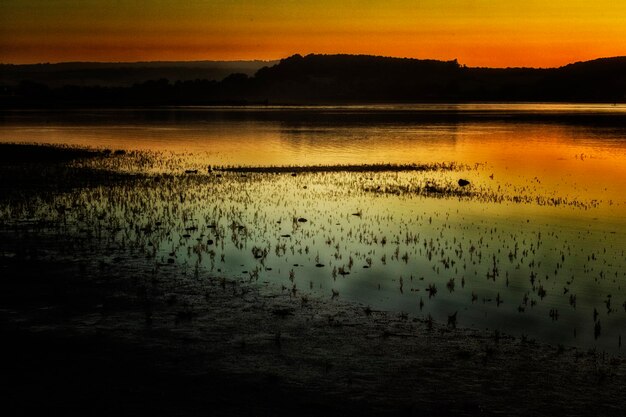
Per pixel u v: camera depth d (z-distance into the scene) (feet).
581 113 388.78
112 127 239.09
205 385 27.73
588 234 58.54
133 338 32.96
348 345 32.27
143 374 28.76
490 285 43.04
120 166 113.09
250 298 39.50
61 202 73.10
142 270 45.24
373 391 27.32
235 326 34.78
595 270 46.75
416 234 58.44
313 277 44.39
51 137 185.47
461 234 58.49
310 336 33.42
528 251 52.21
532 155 137.49
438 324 35.40
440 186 89.71
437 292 41.42
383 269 46.78
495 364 30.09
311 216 66.85
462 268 47.19
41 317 35.83
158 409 25.58
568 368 29.71
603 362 30.40
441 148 154.61
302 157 132.87
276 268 46.50
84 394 26.81
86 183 89.71
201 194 81.25
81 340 32.63
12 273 44.11
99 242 53.52
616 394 27.17
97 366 29.55
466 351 31.58
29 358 30.35
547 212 69.87
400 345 32.30
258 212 68.85
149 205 72.38
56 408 25.57
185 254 50.16
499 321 36.14
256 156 135.03
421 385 27.94
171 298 39.14
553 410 25.84
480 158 130.82
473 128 235.61
